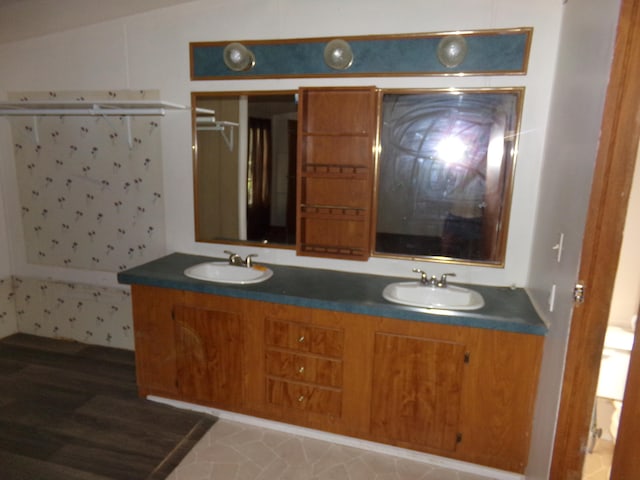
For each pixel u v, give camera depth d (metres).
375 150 2.26
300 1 2.24
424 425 1.98
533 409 1.82
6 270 3.21
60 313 3.20
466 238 2.24
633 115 1.21
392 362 1.95
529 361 1.79
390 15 2.13
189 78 2.51
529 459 1.84
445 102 2.14
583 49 1.52
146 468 1.95
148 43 2.54
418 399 1.96
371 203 2.32
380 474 1.96
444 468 2.01
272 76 2.36
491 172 2.14
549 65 1.98
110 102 2.36
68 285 3.12
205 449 2.09
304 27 2.26
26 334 3.33
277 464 2.00
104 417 2.33
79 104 2.42
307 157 2.40
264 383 2.19
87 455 2.03
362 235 2.41
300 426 2.21
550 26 1.95
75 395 2.53
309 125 2.35
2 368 2.82
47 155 2.91
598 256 1.33
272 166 2.47
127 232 2.87
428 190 2.24
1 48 2.82
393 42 2.15
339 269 2.46
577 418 1.45
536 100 2.02
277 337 2.11
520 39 1.99
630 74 1.20
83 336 3.19
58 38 2.71
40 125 2.87
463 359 1.86
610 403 2.15
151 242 2.83
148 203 2.77
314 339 2.05
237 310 2.15
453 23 2.06
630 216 2.25
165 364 2.37
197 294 2.21
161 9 2.47
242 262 2.48
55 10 2.42
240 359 2.21
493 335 1.80
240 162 2.52
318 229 2.47
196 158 2.59
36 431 2.20
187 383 2.34
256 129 2.46
